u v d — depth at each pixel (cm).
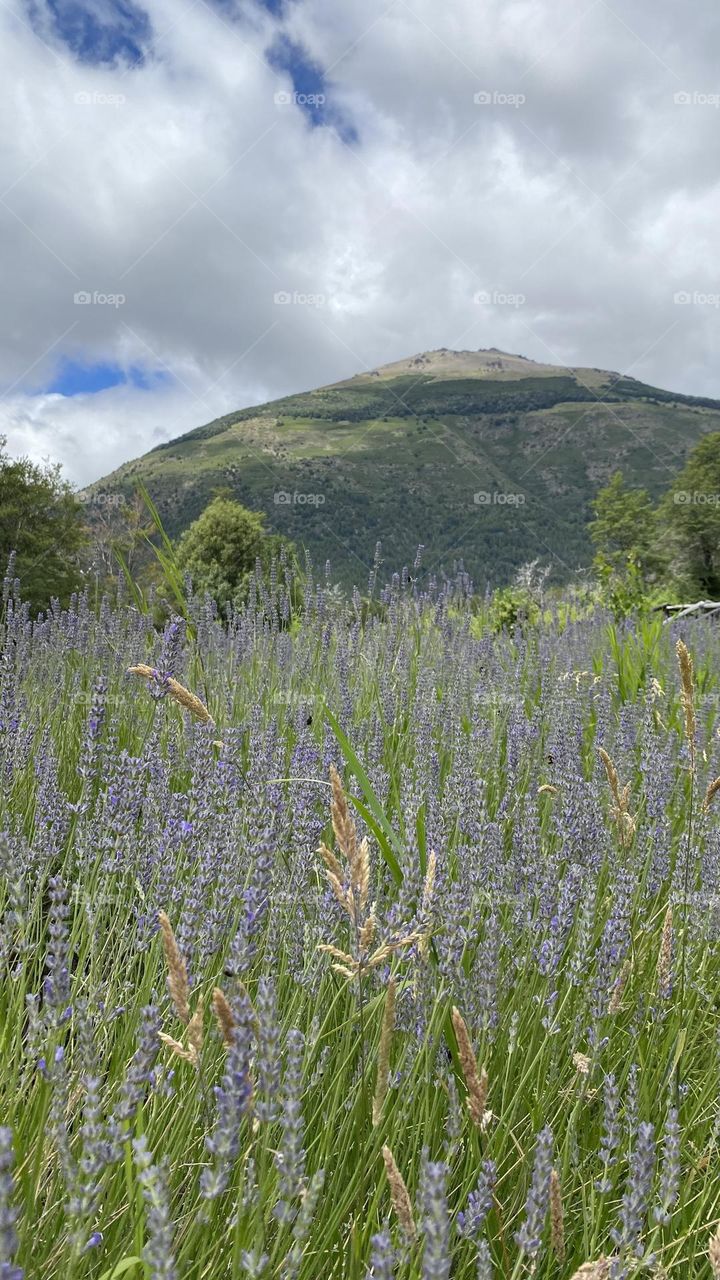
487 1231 167
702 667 754
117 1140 122
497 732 487
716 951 268
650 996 228
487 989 198
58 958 143
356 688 563
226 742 267
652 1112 209
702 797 348
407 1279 148
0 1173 94
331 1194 168
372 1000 194
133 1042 190
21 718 325
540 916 240
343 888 164
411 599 818
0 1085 166
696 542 7769
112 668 500
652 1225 172
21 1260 134
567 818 289
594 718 539
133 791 233
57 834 246
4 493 3047
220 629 682
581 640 805
